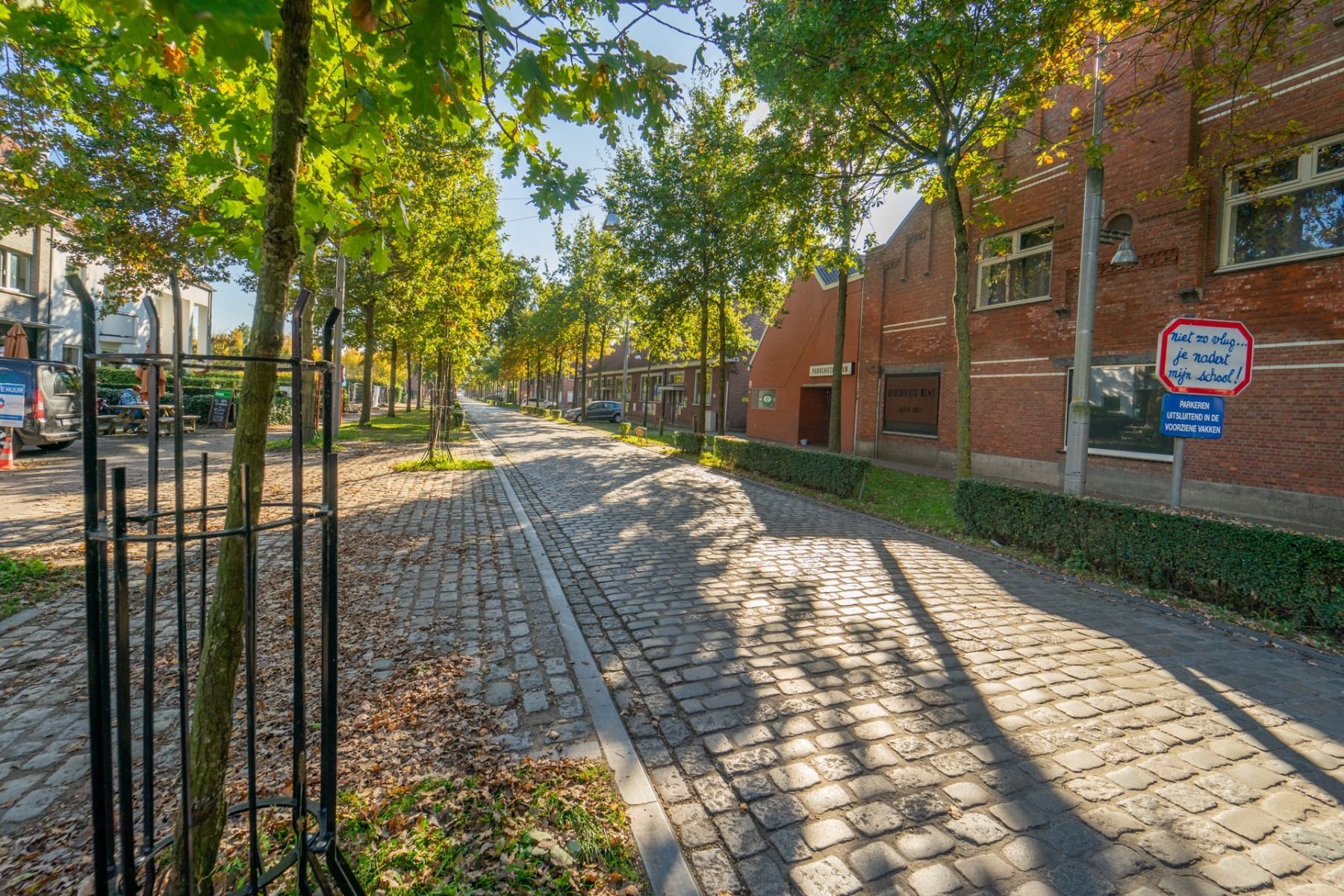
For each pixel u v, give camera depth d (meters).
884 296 18.62
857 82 8.52
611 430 31.62
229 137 2.35
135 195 11.62
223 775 1.68
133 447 14.52
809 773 2.99
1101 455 12.31
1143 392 11.62
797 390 23.94
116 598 1.42
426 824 2.53
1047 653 4.50
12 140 6.63
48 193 7.37
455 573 6.16
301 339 1.63
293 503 1.62
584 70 2.32
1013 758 3.14
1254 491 9.85
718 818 2.67
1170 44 8.34
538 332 38.06
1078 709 3.65
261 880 1.67
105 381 21.22
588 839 2.48
